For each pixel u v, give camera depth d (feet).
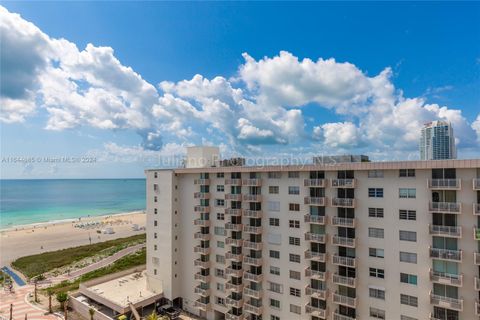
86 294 190.80
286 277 144.66
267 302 150.71
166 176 184.55
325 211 132.87
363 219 124.16
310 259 133.80
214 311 170.09
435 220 109.40
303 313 139.54
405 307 115.44
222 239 167.02
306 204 135.95
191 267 179.32
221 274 167.63
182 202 183.93
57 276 255.29
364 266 123.85
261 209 153.07
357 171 125.80
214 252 170.50
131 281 206.08
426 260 111.14
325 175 133.59
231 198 159.02
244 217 157.79
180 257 184.96
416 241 113.09
